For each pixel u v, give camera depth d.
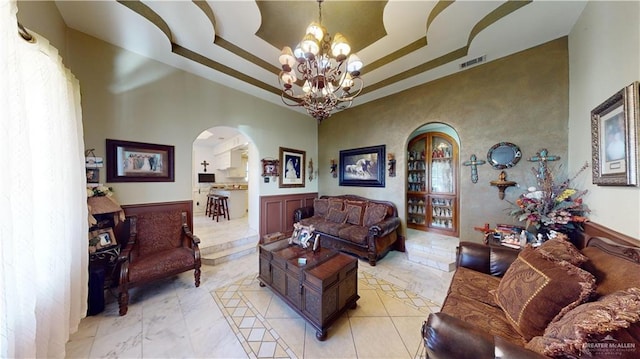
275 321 1.94
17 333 1.01
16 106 0.99
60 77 1.44
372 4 2.22
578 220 1.89
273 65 3.33
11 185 0.98
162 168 2.91
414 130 3.61
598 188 1.76
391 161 3.89
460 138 3.09
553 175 2.37
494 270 1.85
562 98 2.32
